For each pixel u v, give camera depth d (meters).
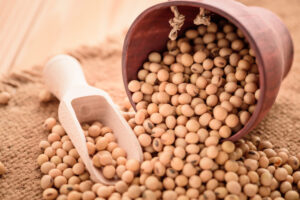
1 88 0.45
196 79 0.37
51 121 0.40
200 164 0.33
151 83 0.37
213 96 0.35
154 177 0.33
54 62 0.41
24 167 0.36
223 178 0.33
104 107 0.38
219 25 0.38
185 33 0.38
